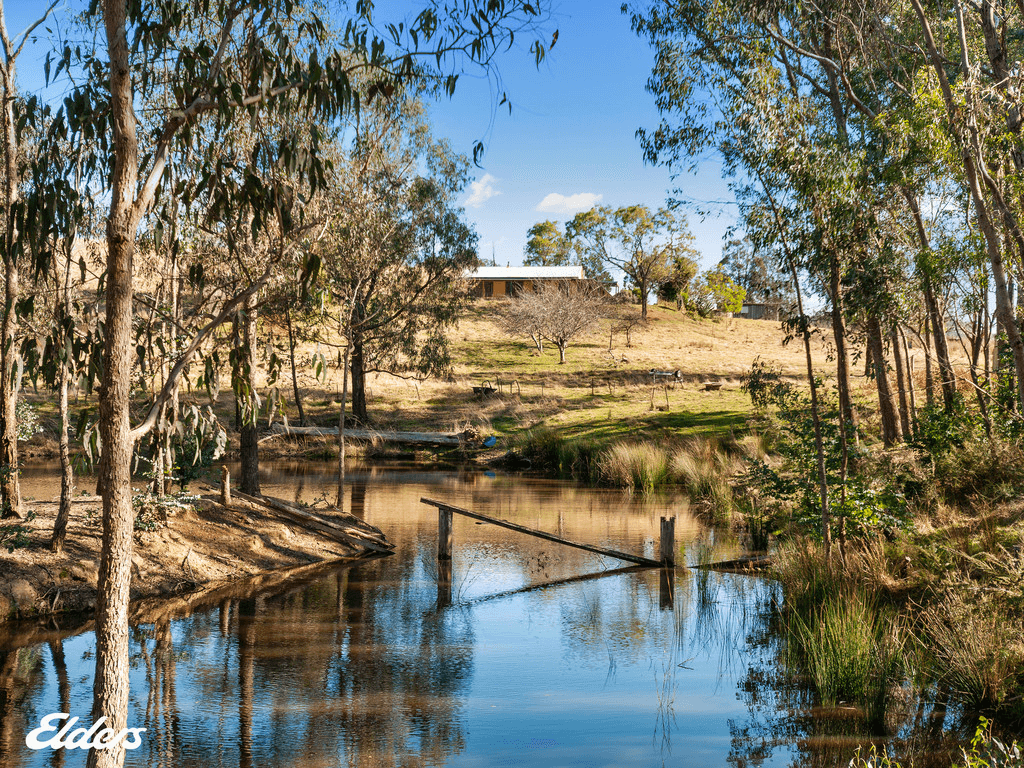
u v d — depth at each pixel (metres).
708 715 6.77
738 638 9.12
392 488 23.44
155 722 6.48
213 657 8.22
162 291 8.45
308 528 14.45
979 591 7.71
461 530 16.77
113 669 4.08
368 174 16.23
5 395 11.19
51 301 7.89
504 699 7.16
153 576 10.81
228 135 5.71
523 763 5.75
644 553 14.09
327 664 8.07
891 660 7.43
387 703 7.04
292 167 5.11
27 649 8.20
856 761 5.80
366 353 32.38
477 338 62.62
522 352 57.50
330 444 33.38
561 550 14.62
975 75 10.19
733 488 19.41
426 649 8.66
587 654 8.54
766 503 16.48
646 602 10.80
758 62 10.17
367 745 6.09
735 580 12.08
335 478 25.64
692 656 8.48
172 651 8.38
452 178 28.12
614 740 6.25
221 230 7.82
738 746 6.14
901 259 11.11
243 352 5.09
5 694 6.98
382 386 44.84
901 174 11.94
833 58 17.22
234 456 30.47
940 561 9.38
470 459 32.38
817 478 11.28
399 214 22.83
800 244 10.02
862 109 15.31
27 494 17.20
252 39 5.11
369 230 17.25
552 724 6.57
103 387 4.13
